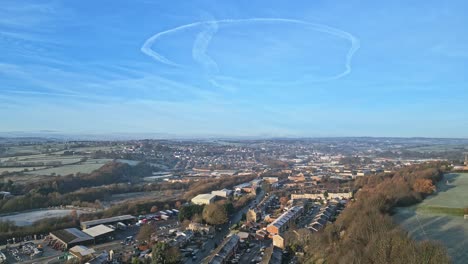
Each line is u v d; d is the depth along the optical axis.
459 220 178.50
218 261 170.62
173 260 175.25
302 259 173.75
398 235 131.12
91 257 184.88
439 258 113.25
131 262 178.00
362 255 131.12
